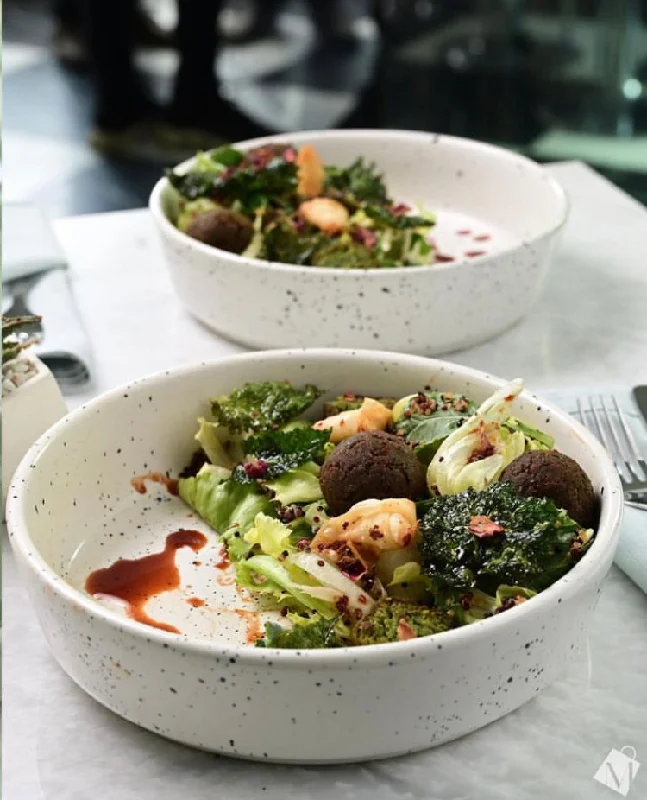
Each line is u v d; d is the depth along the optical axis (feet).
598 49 3.47
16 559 1.25
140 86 4.08
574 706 1.25
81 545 1.46
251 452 1.52
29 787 1.14
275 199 2.23
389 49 4.03
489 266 1.89
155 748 1.20
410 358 1.59
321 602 1.28
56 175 3.68
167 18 4.72
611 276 2.32
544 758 1.18
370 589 1.29
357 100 4.12
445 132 3.70
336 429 1.50
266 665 1.06
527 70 3.68
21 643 1.34
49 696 1.26
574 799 1.13
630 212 2.62
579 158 3.47
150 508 1.54
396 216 2.18
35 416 1.57
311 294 1.86
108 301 2.20
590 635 1.35
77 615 1.13
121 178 3.67
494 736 1.21
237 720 1.11
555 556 1.24
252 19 4.73
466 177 2.46
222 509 1.48
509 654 1.13
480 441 1.40
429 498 1.42
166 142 3.92
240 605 1.36
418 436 1.47
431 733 1.14
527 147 3.52
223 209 2.13
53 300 2.05
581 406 1.68
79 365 1.90
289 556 1.32
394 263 2.07
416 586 1.30
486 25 3.72
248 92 4.26
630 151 3.48
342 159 2.52
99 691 1.18
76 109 4.15
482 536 1.25
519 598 1.22
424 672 1.08
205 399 1.59
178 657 1.08
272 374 1.60
